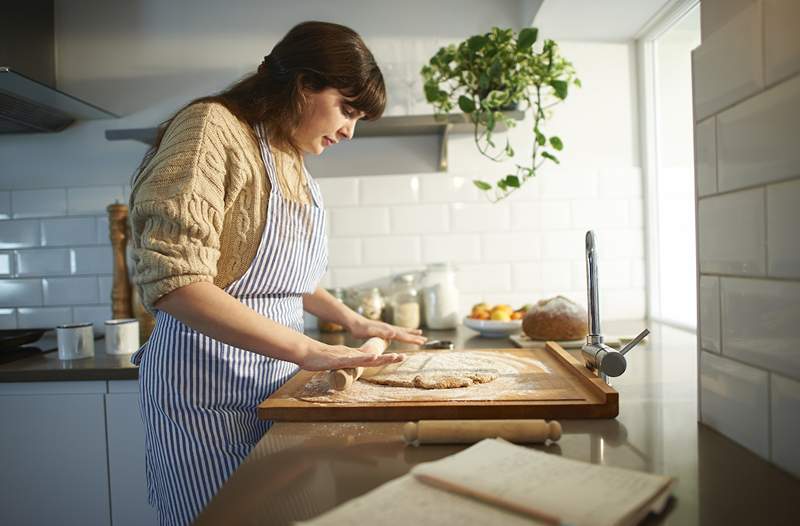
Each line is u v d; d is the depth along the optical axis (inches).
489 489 22.8
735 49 30.4
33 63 81.0
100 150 87.0
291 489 26.1
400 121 76.0
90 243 87.0
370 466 28.7
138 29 86.9
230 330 37.9
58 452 65.2
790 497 24.5
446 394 39.8
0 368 64.6
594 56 86.1
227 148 42.1
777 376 27.6
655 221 85.5
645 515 22.4
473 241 86.4
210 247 38.9
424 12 85.7
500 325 72.6
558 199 86.0
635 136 86.2
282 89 45.9
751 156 29.2
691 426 34.6
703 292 34.6
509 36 73.1
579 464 25.7
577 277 86.4
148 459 46.8
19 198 87.5
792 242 26.2
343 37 45.7
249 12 86.7
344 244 87.0
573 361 46.3
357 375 42.5
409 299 81.6
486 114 73.6
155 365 44.5
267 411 37.3
